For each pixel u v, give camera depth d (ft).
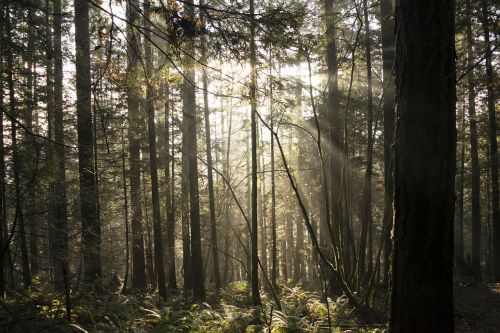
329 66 44.86
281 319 28.55
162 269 42.83
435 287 10.91
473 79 56.34
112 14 12.18
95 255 34.78
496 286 47.55
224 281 71.26
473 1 31.83
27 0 20.40
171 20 13.25
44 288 35.55
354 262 40.47
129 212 62.28
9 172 26.08
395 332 11.43
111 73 15.39
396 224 11.51
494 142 57.41
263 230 91.66
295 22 13.67
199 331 28.84
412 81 11.04
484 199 115.85
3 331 20.99
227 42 14.03
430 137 10.86
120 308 33.30
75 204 29.84
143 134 53.72
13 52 29.09
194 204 48.88
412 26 11.08
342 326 29.25
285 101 17.24
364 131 68.54
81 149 38.11
